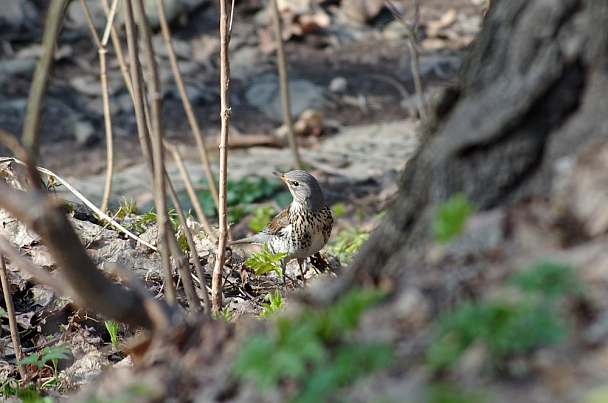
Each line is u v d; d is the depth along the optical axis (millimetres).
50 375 9414
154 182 7816
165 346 5969
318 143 24234
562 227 5332
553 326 4492
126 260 11281
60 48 27156
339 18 30484
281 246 13070
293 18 29562
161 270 11219
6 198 5777
